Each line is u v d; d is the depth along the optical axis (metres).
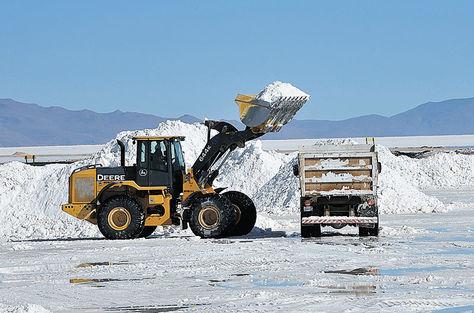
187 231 44.81
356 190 39.44
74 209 42.84
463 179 103.88
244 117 41.47
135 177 42.56
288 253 33.53
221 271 28.83
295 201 63.31
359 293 23.31
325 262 30.52
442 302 21.62
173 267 30.19
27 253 36.47
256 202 66.38
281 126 42.16
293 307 21.36
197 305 22.16
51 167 67.19
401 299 22.16
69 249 37.81
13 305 22.20
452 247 34.97
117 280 27.20
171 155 42.50
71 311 21.77
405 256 31.84
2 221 59.31
